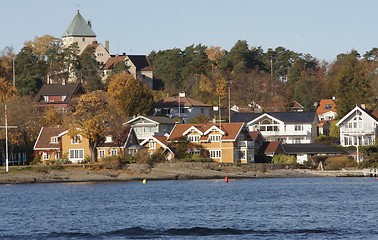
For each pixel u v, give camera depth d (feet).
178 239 609.83
